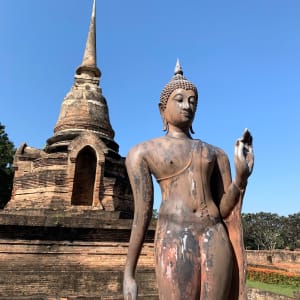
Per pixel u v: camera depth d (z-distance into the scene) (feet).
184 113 16.08
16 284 46.96
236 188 14.35
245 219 323.16
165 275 13.70
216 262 13.71
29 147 69.31
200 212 14.44
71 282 48.67
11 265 47.73
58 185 59.98
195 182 14.76
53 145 66.39
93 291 49.08
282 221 317.42
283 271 125.59
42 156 65.41
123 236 52.65
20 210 57.72
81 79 73.87
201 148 15.40
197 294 13.53
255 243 318.65
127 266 14.71
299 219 313.32
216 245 13.98
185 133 16.43
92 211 57.47
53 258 49.70
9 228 48.47
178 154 15.05
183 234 14.01
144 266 51.47
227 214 14.98
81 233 51.24
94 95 72.43
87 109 70.28
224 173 15.70
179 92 16.31
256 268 135.33
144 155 15.39
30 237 49.34
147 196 15.08
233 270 14.52
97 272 49.93
